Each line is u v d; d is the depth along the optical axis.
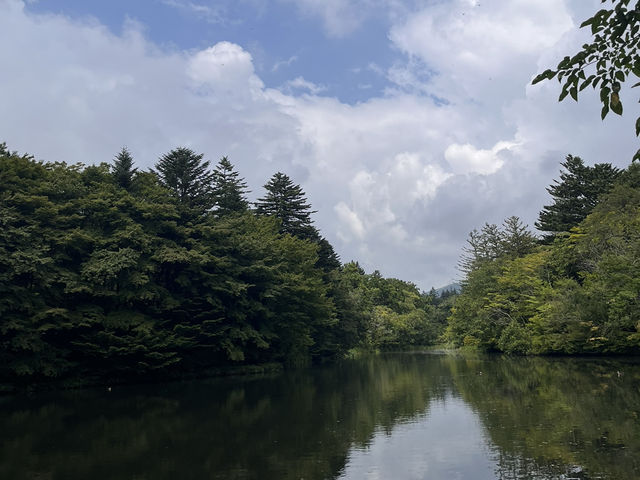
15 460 12.85
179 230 37.59
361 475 10.95
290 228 64.44
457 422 16.61
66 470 11.87
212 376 39.84
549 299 47.19
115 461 12.62
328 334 59.56
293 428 16.53
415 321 109.00
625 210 39.75
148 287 33.62
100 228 33.91
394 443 13.94
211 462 12.30
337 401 22.84
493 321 56.22
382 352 90.31
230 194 54.38
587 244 41.91
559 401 19.70
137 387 31.73
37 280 28.44
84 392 29.11
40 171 32.28
